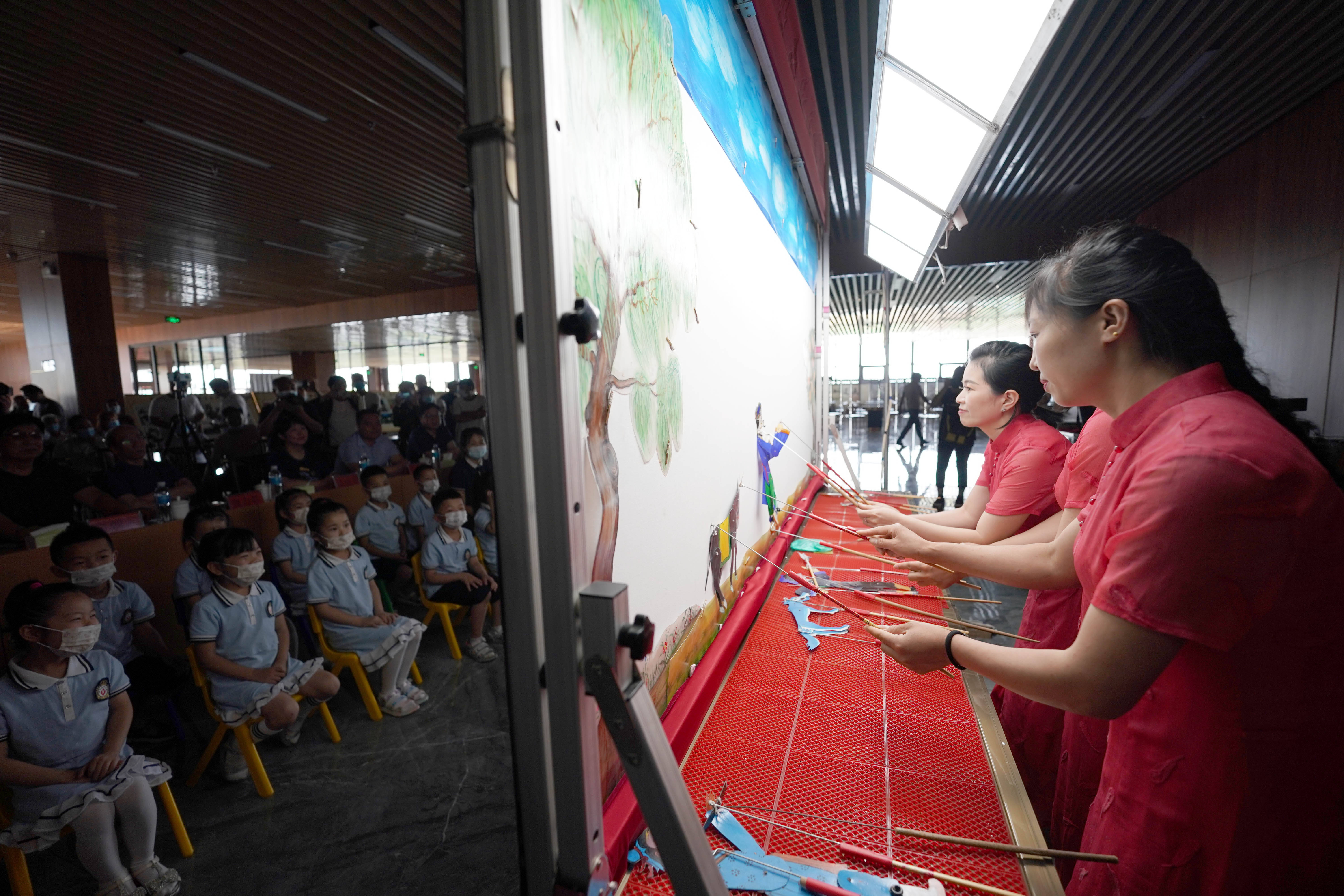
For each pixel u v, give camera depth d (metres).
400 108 4.46
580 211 0.78
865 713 1.43
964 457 5.67
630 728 0.59
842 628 1.87
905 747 1.30
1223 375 0.76
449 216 7.02
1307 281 4.98
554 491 0.57
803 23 3.03
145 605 2.29
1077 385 0.86
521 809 0.63
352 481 4.06
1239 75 4.45
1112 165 5.80
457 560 3.06
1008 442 1.76
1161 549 0.67
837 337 18.17
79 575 2.06
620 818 0.97
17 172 5.23
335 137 4.91
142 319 13.95
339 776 2.07
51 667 1.60
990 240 7.53
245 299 11.77
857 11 2.93
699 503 1.48
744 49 1.90
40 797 1.53
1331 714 0.71
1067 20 3.29
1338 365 4.71
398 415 8.25
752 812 1.11
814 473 4.07
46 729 1.56
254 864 1.68
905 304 11.10
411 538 3.73
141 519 2.72
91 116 4.31
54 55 3.53
